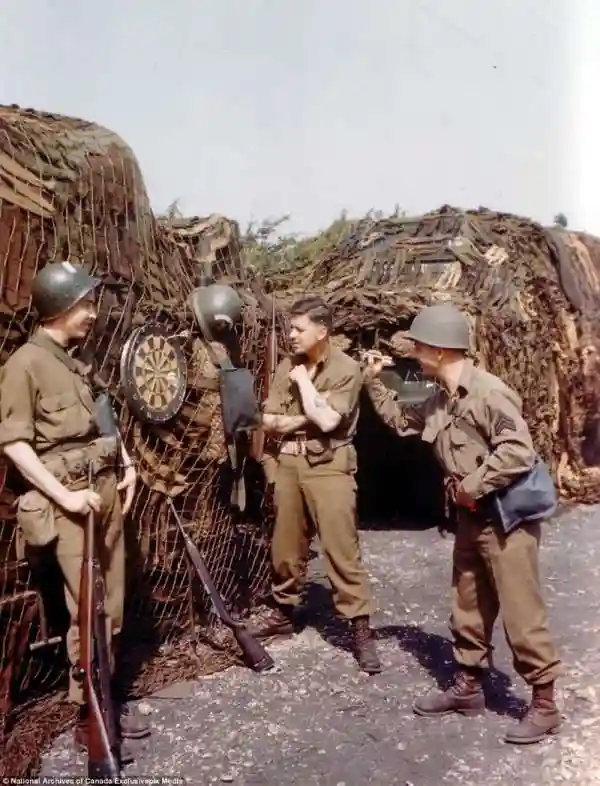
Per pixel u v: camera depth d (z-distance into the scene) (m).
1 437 3.47
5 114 4.28
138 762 3.72
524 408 8.60
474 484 3.71
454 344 3.84
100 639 3.49
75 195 4.17
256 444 5.14
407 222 9.46
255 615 5.56
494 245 9.07
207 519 5.13
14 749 3.63
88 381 4.07
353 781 3.55
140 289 4.59
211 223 5.69
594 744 3.81
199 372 4.88
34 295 3.60
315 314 4.72
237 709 4.25
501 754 3.76
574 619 5.65
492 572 3.84
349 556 4.74
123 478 4.00
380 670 4.71
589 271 10.30
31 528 3.51
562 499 9.45
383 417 4.51
